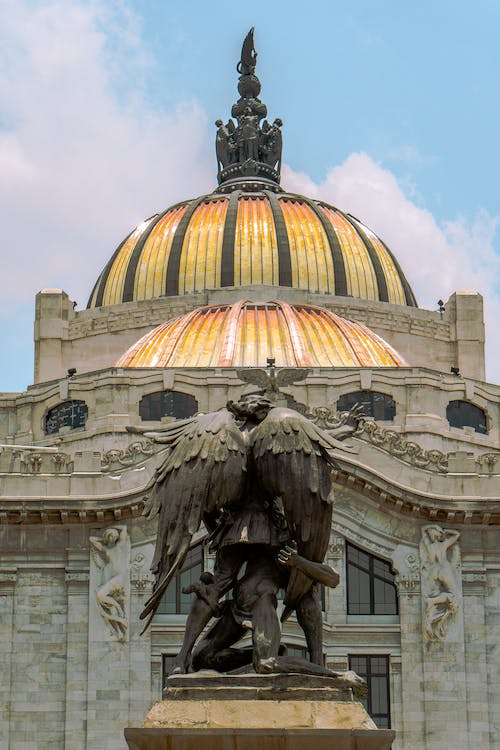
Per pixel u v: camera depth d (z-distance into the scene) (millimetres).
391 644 130375
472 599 131625
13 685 127438
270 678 34156
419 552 132000
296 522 35812
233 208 196250
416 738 128500
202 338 165250
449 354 187875
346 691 34188
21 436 156125
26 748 126125
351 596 131625
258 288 184125
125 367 153750
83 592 129375
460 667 130000
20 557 129875
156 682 127562
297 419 36250
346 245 194500
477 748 128375
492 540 132750
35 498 128875
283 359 160125
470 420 156125
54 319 185750
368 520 132375
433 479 133125
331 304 184625
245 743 32031
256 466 36062
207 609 35938
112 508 129250
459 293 188625
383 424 151000
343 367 152625
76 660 127875
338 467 36875
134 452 132750
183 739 32031
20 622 128750
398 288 198250
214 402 150125
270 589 36000
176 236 193125
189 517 35812
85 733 126375
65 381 154625
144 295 190750
